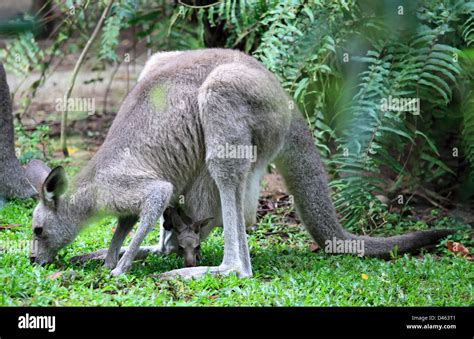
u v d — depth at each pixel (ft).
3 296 14.24
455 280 17.38
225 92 17.57
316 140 24.44
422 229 22.82
